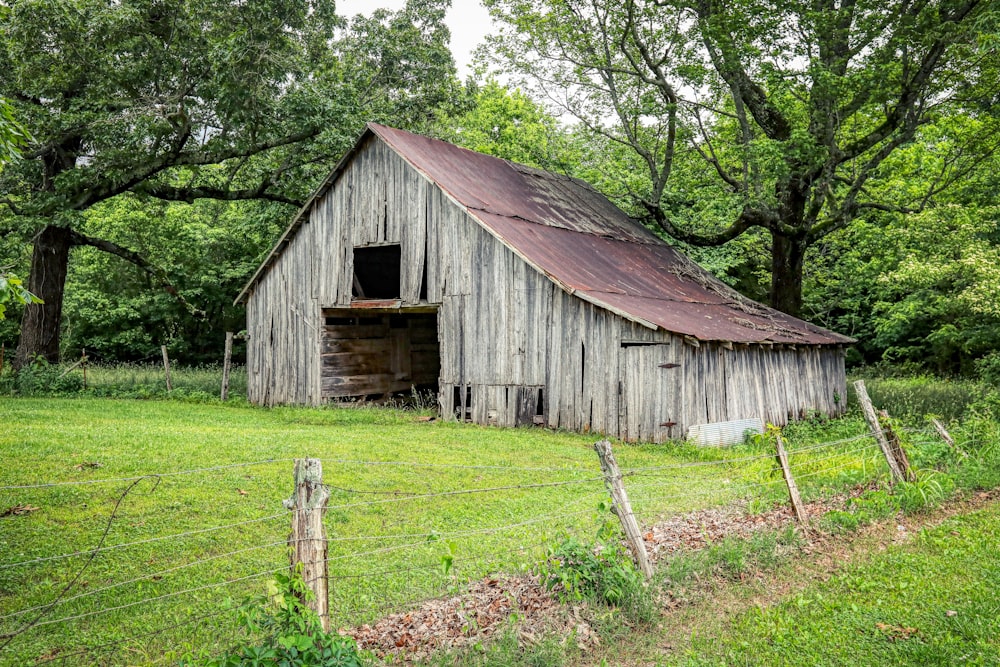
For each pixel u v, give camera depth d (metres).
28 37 22.67
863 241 30.83
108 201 39.84
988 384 22.92
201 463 13.21
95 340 39.97
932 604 7.59
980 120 25.53
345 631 6.72
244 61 24.95
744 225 27.77
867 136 24.44
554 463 14.55
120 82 25.08
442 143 24.28
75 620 6.95
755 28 23.33
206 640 6.49
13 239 27.52
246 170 32.12
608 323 18.25
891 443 12.09
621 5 26.70
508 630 6.64
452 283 21.05
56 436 15.33
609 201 29.66
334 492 11.52
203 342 42.16
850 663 6.43
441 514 10.59
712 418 17.88
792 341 20.91
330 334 24.14
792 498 10.38
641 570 7.82
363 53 31.00
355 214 23.12
